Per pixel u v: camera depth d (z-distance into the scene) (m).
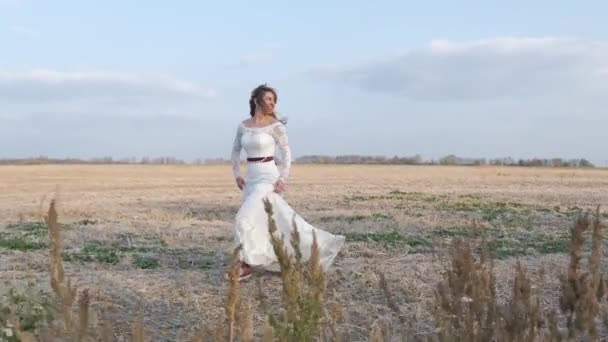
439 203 21.31
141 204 21.50
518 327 3.42
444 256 10.02
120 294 7.43
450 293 3.68
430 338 3.68
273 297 7.32
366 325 6.34
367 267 9.09
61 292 3.14
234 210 19.64
